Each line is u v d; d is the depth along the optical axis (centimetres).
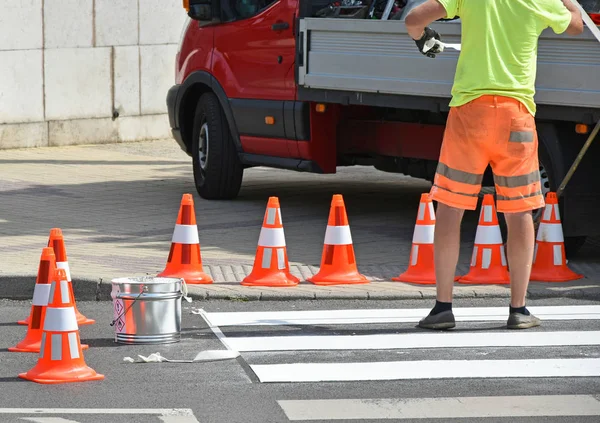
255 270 1856
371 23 2172
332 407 1216
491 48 1505
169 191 2867
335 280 1859
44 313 1473
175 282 1513
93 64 3800
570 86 1855
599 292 1812
